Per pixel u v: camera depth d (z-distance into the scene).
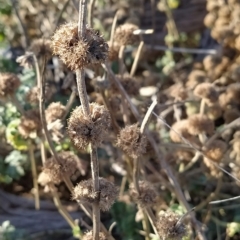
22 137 0.37
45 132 0.31
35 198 0.45
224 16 0.48
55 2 0.51
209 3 0.50
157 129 0.44
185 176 0.41
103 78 0.35
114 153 0.44
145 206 0.31
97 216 0.27
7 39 0.57
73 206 0.45
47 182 0.33
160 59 0.59
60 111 0.34
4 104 0.42
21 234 0.40
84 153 0.44
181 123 0.37
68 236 0.43
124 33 0.35
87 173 0.45
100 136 0.24
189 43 0.60
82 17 0.23
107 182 0.27
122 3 0.54
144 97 0.48
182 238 0.31
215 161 0.36
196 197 0.43
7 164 0.46
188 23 0.60
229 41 0.47
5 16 0.57
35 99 0.35
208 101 0.37
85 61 0.23
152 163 0.43
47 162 0.31
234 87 0.42
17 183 0.48
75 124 0.24
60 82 0.48
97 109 0.25
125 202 0.41
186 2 0.62
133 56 0.53
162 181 0.38
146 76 0.53
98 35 0.24
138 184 0.31
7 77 0.34
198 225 0.34
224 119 0.46
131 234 0.41
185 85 0.48
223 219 0.41
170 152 0.40
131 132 0.28
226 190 0.42
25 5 0.56
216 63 0.48
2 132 0.45
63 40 0.23
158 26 0.60
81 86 0.24
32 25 0.57
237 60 0.47
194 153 0.40
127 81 0.37
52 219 0.43
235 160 0.39
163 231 0.29
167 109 0.44
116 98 0.37
